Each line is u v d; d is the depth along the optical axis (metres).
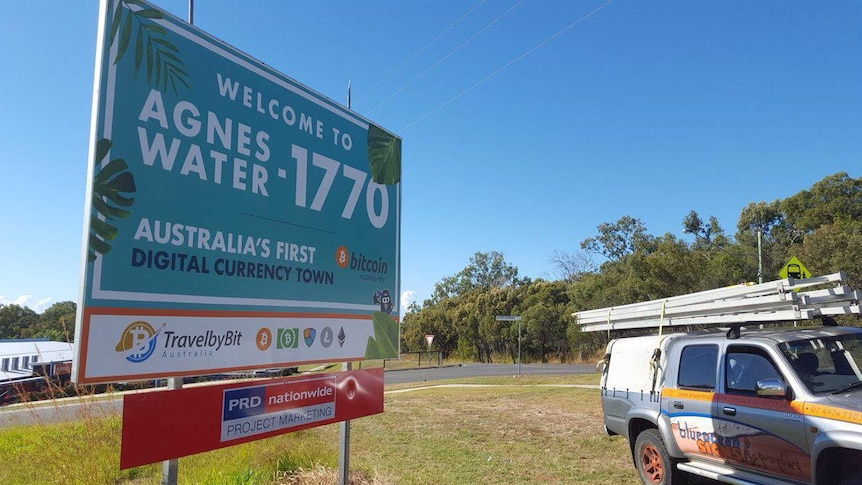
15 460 8.05
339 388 5.39
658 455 6.85
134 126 3.69
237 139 4.49
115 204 3.51
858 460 4.85
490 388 21.59
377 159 6.28
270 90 4.89
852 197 40.09
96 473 6.87
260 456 7.41
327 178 5.48
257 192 4.62
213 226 4.18
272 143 4.85
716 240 47.88
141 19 3.82
